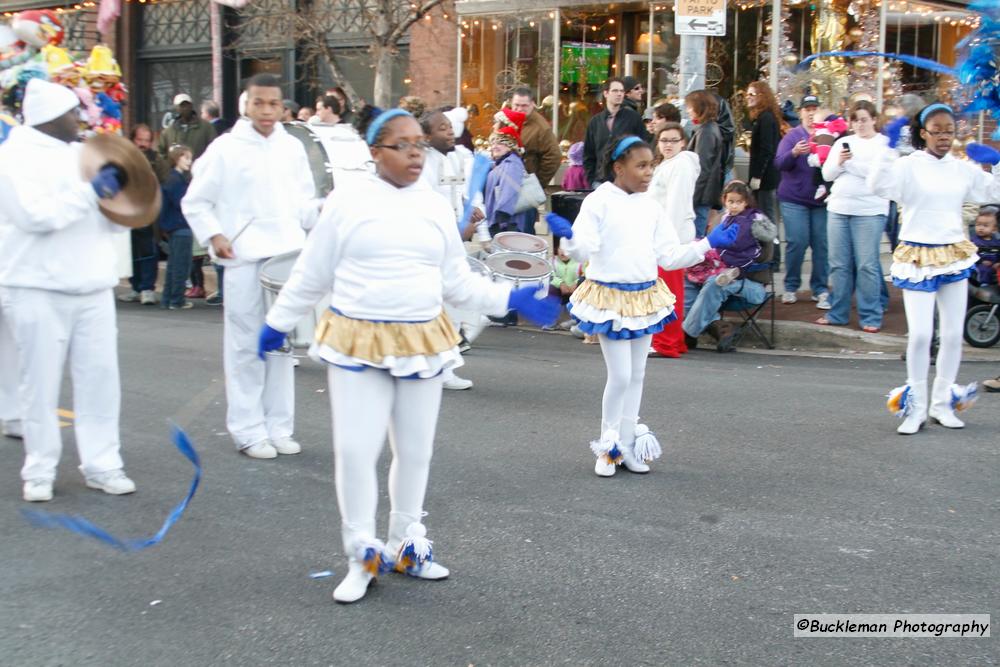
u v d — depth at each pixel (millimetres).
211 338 10602
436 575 4777
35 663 4062
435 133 8141
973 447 6656
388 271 4398
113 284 5863
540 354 9836
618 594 4621
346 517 4562
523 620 4387
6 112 8547
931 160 6859
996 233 9688
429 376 4477
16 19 9453
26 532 5387
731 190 9883
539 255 8766
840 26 13445
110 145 5605
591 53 14414
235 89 18922
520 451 6691
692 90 11086
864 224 10016
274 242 6477
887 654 4074
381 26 13500
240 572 4895
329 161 9297
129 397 8125
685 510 5613
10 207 5434
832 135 10477
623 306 6102
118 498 5895
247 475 6281
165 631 4316
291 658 4086
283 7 14039
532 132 11648
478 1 15102
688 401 7895
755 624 4328
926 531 5281
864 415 7461
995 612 4410
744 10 13445
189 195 6359
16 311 5664
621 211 6141
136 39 19891
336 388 4477
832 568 4855
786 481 6059
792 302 11281
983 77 7051
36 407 5766
